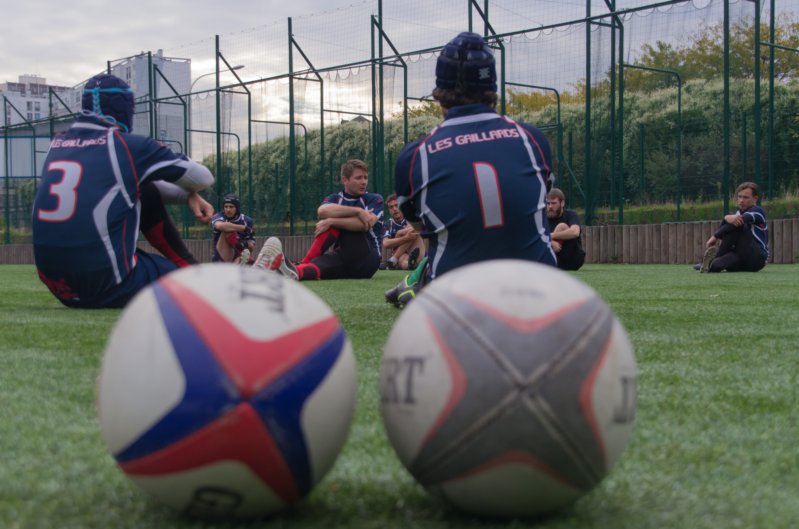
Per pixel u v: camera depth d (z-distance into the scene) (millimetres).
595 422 1362
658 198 15914
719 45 14836
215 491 1353
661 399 2467
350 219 9273
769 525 1431
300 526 1419
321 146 18953
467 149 3705
